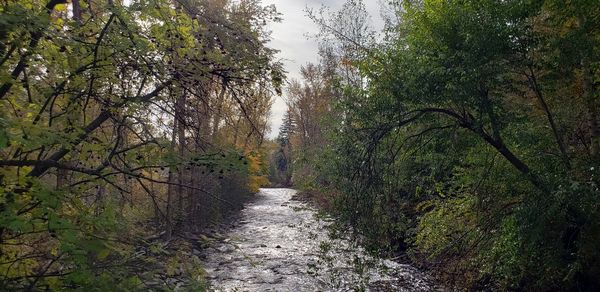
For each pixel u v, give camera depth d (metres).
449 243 9.91
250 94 4.96
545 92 8.44
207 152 4.24
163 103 4.48
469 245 9.66
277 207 31.02
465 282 10.12
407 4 8.42
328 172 8.86
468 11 7.47
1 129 2.65
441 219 10.17
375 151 8.35
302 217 24.73
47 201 3.11
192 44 4.48
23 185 3.30
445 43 7.62
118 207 4.13
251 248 15.56
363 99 8.30
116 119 4.25
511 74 7.90
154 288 3.87
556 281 7.95
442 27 7.56
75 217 3.66
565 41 7.50
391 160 8.45
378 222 8.57
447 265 10.78
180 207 11.74
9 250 3.84
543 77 7.81
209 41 4.77
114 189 4.73
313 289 10.74
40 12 3.31
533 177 7.82
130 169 4.07
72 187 3.90
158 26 4.29
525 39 7.48
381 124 8.09
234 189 25.59
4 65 3.50
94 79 4.07
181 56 4.45
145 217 6.76
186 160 4.08
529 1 7.25
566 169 7.83
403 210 9.59
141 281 3.74
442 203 10.27
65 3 4.34
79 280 3.13
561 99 8.95
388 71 8.13
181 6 4.70
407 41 8.35
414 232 11.10
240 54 4.68
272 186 63.78
